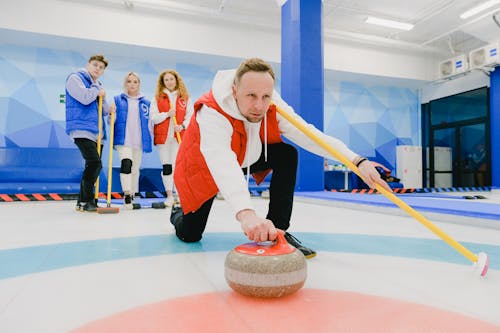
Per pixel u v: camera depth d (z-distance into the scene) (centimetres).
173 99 324
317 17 457
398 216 245
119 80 612
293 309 71
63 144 562
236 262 77
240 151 108
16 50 552
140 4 566
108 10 563
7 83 542
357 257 119
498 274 98
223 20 626
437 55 805
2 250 131
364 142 796
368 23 670
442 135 870
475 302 75
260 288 74
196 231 140
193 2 602
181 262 112
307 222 212
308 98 445
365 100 804
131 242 146
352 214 259
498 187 702
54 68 570
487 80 739
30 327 63
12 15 516
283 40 474
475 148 805
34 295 81
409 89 852
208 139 96
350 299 77
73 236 161
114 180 535
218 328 61
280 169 121
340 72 730
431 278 94
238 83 92
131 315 68
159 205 312
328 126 765
